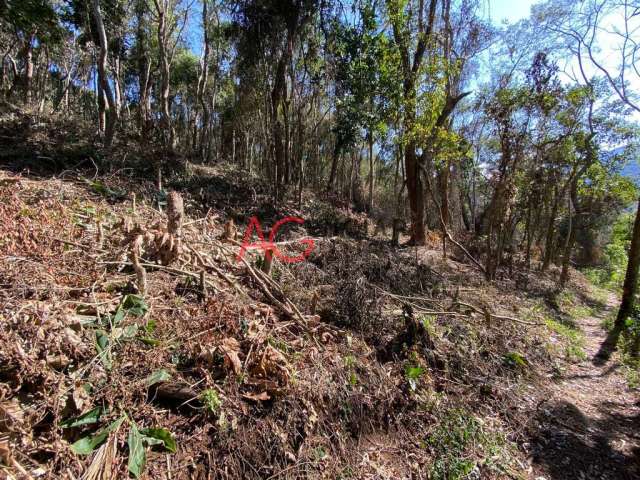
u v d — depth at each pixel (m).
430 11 9.42
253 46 9.73
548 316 7.04
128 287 2.97
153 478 1.81
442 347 3.88
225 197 8.59
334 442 2.46
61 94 16.14
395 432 2.79
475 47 11.49
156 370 2.25
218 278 3.63
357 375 2.98
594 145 12.48
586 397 4.02
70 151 7.29
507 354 4.25
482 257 11.85
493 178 9.38
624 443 3.21
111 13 11.70
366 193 20.84
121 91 16.19
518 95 8.09
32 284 2.52
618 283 13.38
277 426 2.28
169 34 13.02
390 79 8.41
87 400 1.89
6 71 15.63
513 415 3.36
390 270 5.88
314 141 16.38
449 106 9.70
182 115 24.17
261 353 2.54
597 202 17.94
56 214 3.74
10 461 1.52
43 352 1.92
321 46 10.54
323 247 6.08
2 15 8.33
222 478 1.97
